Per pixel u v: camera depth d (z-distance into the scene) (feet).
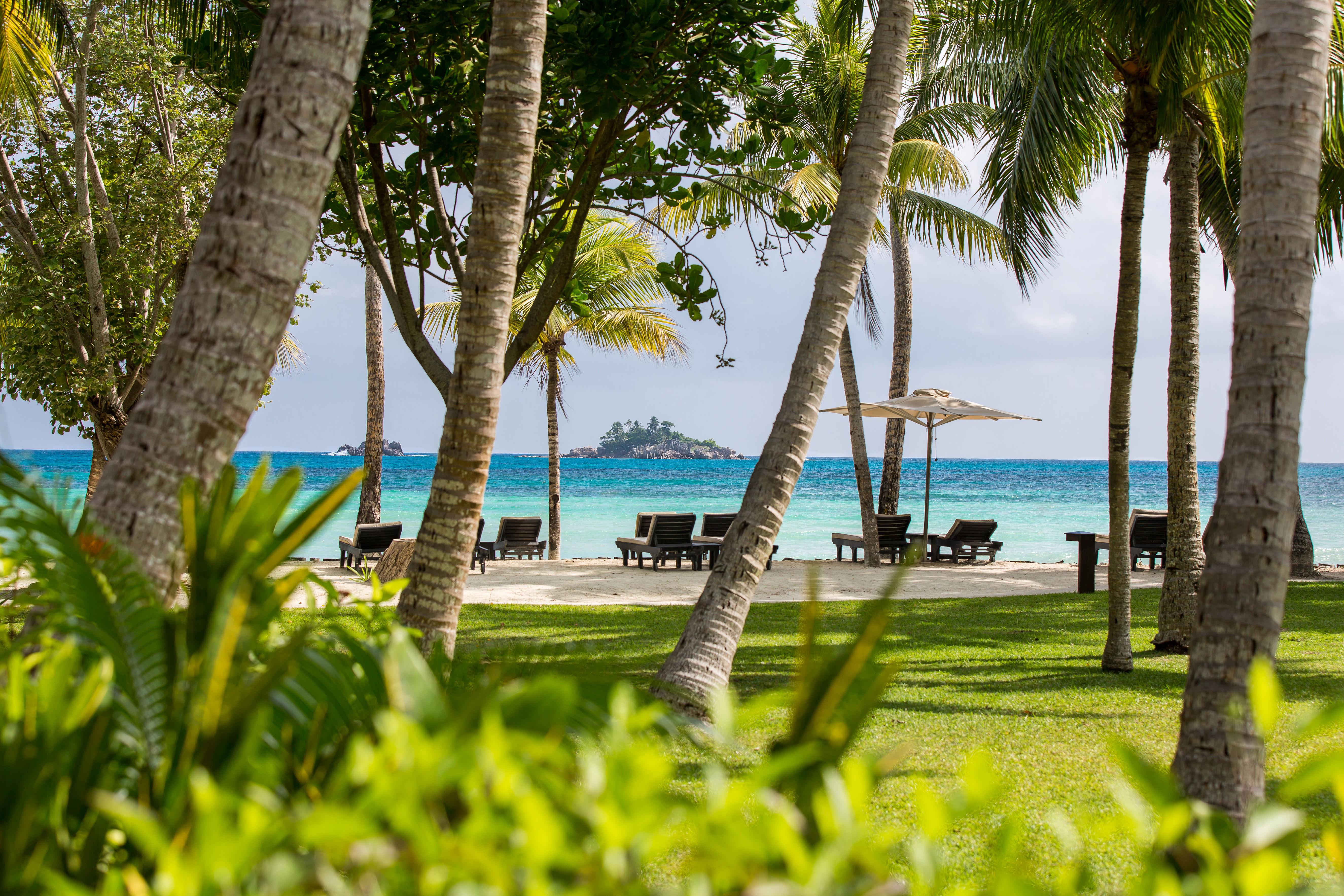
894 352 73.67
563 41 20.40
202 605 5.45
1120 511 26.40
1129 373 26.78
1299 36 9.88
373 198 25.09
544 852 3.15
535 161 23.47
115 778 5.29
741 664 26.32
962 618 37.24
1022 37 28.55
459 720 4.20
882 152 19.25
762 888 3.32
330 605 9.11
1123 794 4.14
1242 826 8.92
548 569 58.23
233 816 3.91
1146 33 24.79
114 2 40.09
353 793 4.09
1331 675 24.75
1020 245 33.96
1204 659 9.52
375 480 68.95
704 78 23.17
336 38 8.64
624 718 4.36
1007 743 17.75
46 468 6.24
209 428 8.08
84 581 5.41
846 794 3.80
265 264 8.31
